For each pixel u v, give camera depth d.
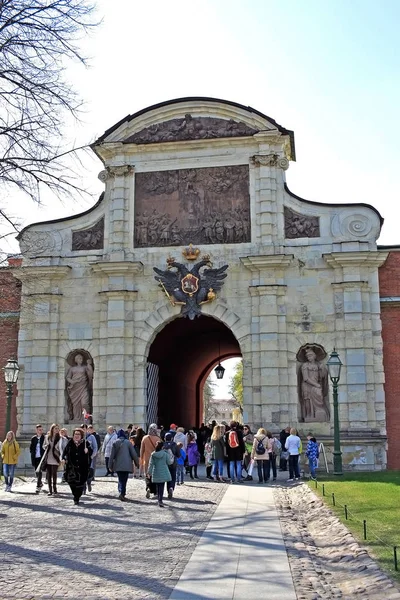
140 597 11.05
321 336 34.62
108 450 31.11
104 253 37.34
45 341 36.59
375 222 35.44
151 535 16.31
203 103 37.59
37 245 33.75
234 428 30.23
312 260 35.41
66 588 11.59
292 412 34.09
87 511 20.41
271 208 36.19
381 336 34.41
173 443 23.91
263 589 11.59
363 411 33.44
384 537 14.56
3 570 12.87
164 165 37.84
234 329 35.31
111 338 35.91
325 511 18.86
